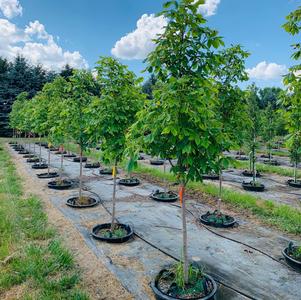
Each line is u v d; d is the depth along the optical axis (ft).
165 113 9.29
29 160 49.98
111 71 16.26
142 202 25.21
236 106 18.72
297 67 12.46
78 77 22.12
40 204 23.73
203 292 10.85
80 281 12.34
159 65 10.27
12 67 118.52
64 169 42.78
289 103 13.71
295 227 18.83
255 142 30.89
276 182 35.55
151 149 10.53
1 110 109.09
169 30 10.26
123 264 13.89
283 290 11.82
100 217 20.94
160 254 15.06
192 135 9.24
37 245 15.57
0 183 30.99
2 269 12.89
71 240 16.83
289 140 12.94
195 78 10.33
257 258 14.67
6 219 18.76
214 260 14.40
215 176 35.86
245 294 11.45
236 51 18.35
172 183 32.58
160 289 11.10
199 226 19.33
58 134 24.79
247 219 20.97
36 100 46.42
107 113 15.53
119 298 11.23
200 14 10.05
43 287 11.56
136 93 16.56
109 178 36.19
